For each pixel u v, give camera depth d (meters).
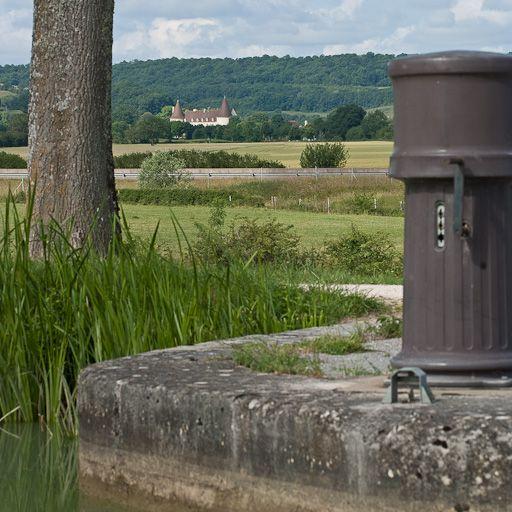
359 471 7.12
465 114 7.90
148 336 11.30
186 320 11.41
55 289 11.88
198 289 12.10
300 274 17.75
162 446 8.31
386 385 8.11
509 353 8.09
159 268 12.34
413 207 8.17
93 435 8.87
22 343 11.59
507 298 8.11
